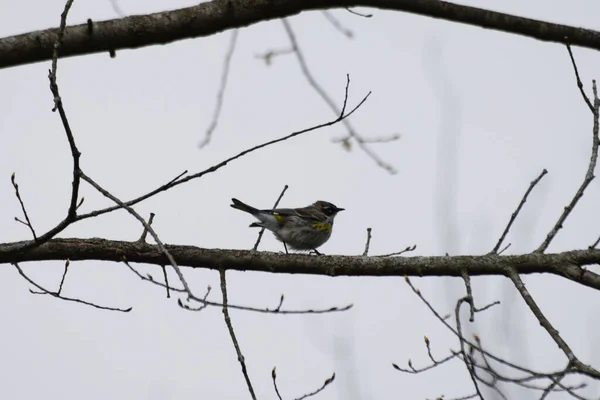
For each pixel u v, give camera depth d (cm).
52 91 949
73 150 995
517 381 938
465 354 955
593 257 1164
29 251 1190
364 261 1230
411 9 1243
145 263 1226
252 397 964
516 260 1176
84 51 1150
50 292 1137
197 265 1232
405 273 1217
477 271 1188
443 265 1198
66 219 1066
